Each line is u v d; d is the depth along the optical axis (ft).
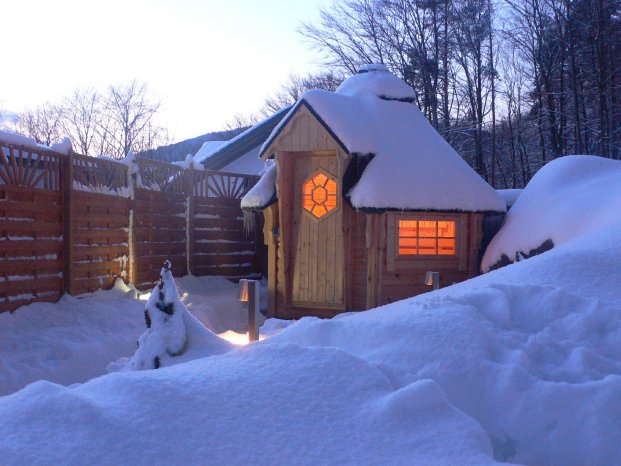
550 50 84.94
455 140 91.66
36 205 33.53
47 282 34.55
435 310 16.85
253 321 23.54
